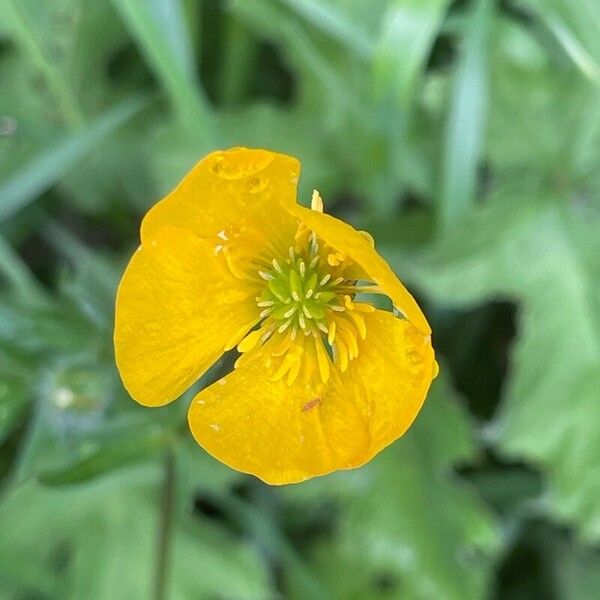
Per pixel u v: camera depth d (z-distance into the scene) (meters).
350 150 0.11
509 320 0.11
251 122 0.11
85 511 0.11
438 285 0.10
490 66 0.10
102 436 0.08
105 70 0.11
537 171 0.10
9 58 0.11
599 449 0.10
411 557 0.10
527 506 0.11
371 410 0.07
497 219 0.10
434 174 0.10
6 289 0.11
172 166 0.10
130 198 0.11
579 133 0.10
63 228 0.11
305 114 0.11
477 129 0.10
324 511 0.11
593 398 0.10
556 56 0.10
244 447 0.07
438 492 0.10
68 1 0.10
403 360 0.06
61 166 0.10
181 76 0.09
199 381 0.08
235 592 0.11
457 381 0.11
